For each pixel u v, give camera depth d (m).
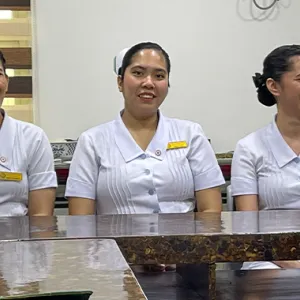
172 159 1.94
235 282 1.25
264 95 2.11
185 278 1.25
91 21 3.32
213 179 1.97
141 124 1.98
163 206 1.91
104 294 0.64
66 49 3.31
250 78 3.46
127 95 1.95
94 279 0.70
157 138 1.96
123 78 1.97
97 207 1.95
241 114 3.46
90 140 1.95
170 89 3.40
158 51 1.95
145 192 1.90
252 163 2.03
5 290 0.65
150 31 3.37
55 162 2.66
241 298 1.13
